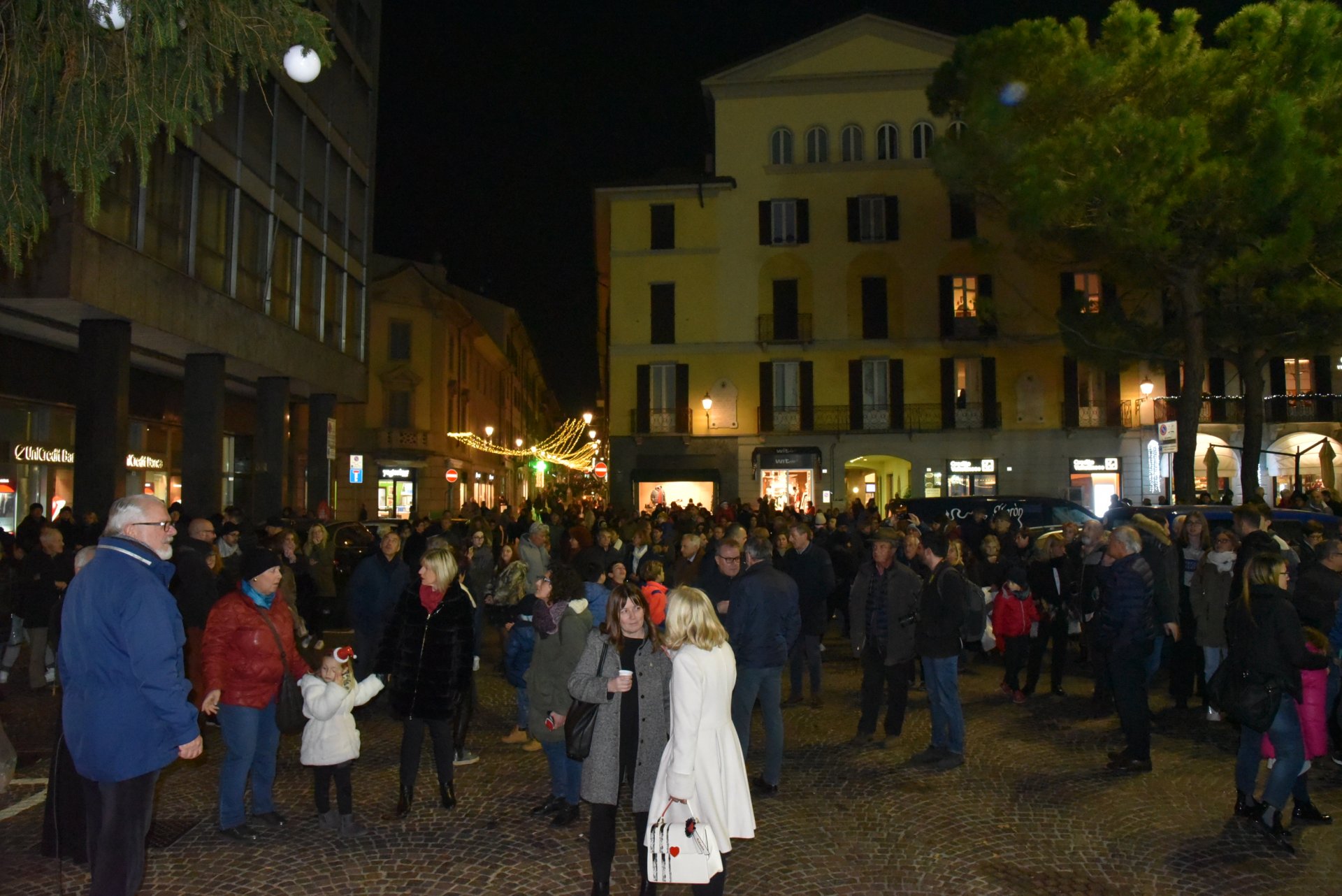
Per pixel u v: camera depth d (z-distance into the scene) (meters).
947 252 33.97
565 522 20.95
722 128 34.88
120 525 4.33
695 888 4.42
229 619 5.94
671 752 4.37
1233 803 6.66
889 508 18.69
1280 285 19.56
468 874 5.43
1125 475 33.34
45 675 10.53
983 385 33.78
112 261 14.84
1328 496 20.75
